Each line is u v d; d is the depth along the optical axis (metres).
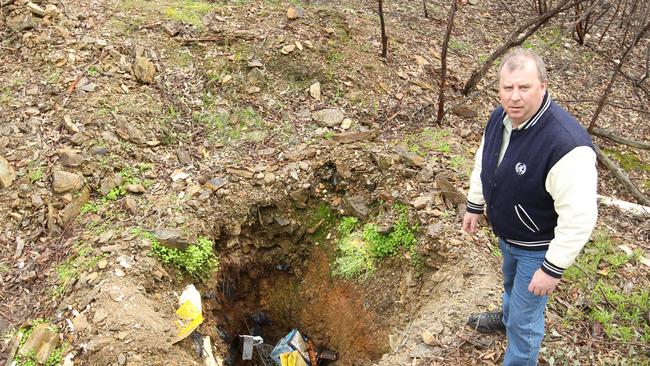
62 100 4.69
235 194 4.39
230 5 5.88
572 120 2.39
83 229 3.95
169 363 3.21
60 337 3.30
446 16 6.91
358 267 4.38
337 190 4.64
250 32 5.48
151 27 5.44
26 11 5.32
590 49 6.76
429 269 4.06
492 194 2.65
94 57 5.07
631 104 5.96
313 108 5.12
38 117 4.57
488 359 3.25
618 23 7.32
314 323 4.55
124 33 5.34
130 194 4.22
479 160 2.92
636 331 3.47
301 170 4.59
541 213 2.53
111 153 4.38
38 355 3.22
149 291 3.62
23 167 4.22
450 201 4.25
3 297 3.58
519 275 2.72
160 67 5.14
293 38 5.52
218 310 4.27
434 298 3.81
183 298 3.72
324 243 4.64
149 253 3.77
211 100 5.07
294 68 5.33
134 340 3.25
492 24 6.98
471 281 3.73
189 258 3.92
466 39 6.48
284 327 4.67
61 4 5.52
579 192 2.30
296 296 4.66
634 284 3.84
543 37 6.87
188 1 5.95
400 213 4.34
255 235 4.51
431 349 3.36
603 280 3.85
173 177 4.40
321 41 5.59
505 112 2.57
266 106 5.09
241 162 4.61
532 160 2.41
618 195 4.94
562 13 7.25
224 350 4.02
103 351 3.19
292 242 4.62
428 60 5.83
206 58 5.28
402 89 5.42
